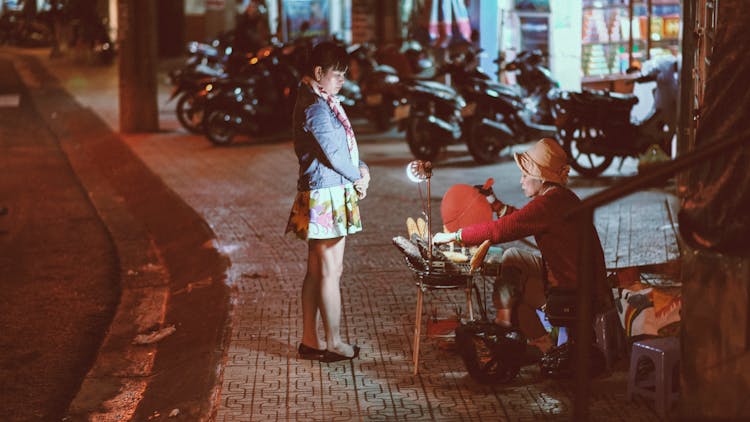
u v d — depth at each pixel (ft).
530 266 17.42
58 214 36.11
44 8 120.67
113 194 39.93
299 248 27.68
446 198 17.89
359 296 22.50
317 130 17.02
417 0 57.47
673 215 30.04
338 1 69.26
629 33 43.88
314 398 16.57
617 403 15.96
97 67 95.25
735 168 12.66
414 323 20.47
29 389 19.20
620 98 36.40
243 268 25.50
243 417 15.85
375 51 56.90
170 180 39.88
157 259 29.53
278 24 63.00
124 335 22.44
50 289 26.32
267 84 49.14
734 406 12.67
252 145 49.06
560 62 47.88
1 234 32.94
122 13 53.88
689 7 30.22
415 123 41.06
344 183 17.57
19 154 49.70
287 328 20.43
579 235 11.98
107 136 53.88
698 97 24.22
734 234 12.66
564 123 36.99
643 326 17.29
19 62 100.22
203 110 48.98
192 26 101.71
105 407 18.15
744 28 12.79
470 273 16.74
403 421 15.52
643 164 36.24
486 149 40.68
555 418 15.47
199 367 18.71
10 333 22.59
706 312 12.71
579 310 12.08
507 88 40.65
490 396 16.43
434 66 54.60
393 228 29.73
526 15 49.19
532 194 16.89
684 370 12.95
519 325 17.62
